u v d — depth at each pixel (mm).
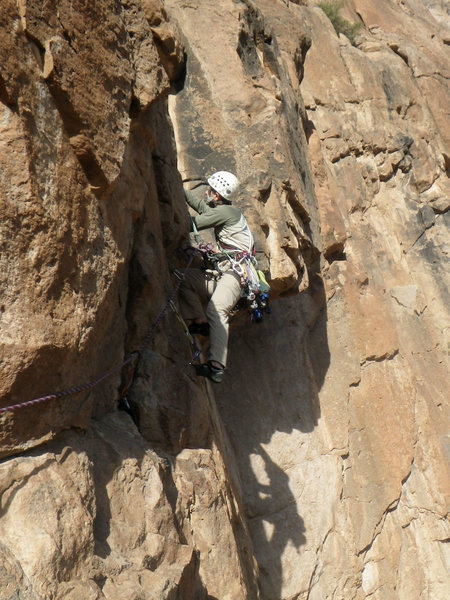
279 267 6430
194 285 5754
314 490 8008
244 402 8172
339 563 7789
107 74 4191
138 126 5059
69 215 3686
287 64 8539
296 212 7387
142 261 5109
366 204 11180
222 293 5523
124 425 4652
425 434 9344
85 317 3811
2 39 3270
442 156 12812
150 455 4520
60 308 3619
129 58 4586
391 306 10375
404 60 13977
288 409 8312
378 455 8711
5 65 3256
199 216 5723
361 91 12195
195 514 4879
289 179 6793
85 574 3453
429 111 13188
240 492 7262
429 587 8492
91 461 3986
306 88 11234
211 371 5414
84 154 3826
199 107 6809
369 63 12734
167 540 4176
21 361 3352
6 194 3285
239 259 5633
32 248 3408
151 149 5512
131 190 4730
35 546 3254
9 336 3309
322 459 8203
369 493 8453
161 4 6211
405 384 9461
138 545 3967
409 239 11492
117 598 3484
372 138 11758
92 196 3975
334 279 9492
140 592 3586
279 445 8086
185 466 4984
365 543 8117
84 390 4066
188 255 6004
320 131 10953
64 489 3549
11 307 3332
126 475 4195
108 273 4121
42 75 3562
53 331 3525
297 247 6809
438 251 11555
